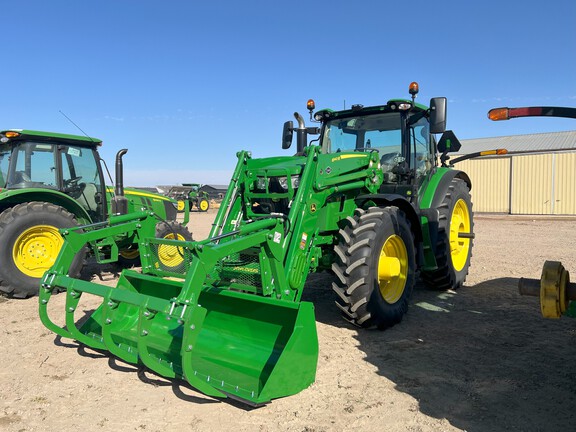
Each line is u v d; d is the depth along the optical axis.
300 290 4.29
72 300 4.06
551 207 21.67
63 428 2.97
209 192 36.12
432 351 4.21
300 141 6.45
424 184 6.13
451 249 6.57
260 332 3.77
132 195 8.50
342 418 3.07
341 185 4.77
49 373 3.81
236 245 3.58
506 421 3.00
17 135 6.73
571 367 3.83
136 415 3.12
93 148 7.65
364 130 6.00
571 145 22.28
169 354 3.86
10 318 5.38
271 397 3.20
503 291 6.47
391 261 4.72
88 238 4.43
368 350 4.25
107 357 4.14
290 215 4.22
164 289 4.42
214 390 3.21
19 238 6.24
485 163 23.50
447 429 2.91
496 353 4.15
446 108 5.13
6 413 3.17
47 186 7.05
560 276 2.57
